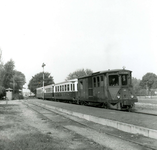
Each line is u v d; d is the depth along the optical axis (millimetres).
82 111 15711
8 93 45312
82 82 23000
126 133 8703
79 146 6723
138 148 6480
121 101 16469
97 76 19000
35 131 9266
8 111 19062
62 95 32750
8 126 10602
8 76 55250
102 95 17969
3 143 6949
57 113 17172
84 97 22266
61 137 8172
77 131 9477
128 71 17516
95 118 11906
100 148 6453
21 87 66188
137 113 13820
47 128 10273
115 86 17062
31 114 16578
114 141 7402
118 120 10578
